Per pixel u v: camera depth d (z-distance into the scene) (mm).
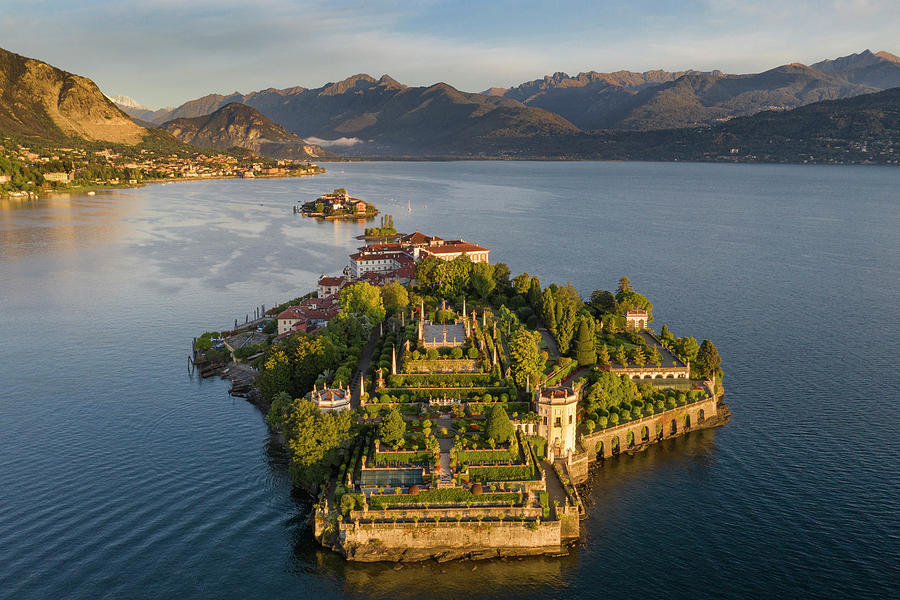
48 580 127125
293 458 155375
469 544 137125
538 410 164250
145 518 146500
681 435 188000
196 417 196000
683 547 138875
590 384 189875
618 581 129625
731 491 158750
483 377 184750
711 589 127312
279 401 180125
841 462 169750
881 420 191125
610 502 154875
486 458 149125
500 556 137000
